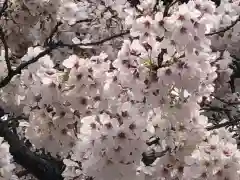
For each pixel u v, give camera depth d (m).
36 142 3.67
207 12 3.24
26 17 4.63
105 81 3.35
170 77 3.05
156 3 3.31
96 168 3.30
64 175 4.08
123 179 3.29
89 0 5.12
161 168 3.56
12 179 3.91
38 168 5.57
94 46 4.76
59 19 4.74
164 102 3.22
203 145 3.62
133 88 3.16
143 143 3.20
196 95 3.41
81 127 3.31
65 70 3.47
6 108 4.50
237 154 3.62
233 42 5.39
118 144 3.15
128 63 3.15
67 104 3.47
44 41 4.90
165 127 3.41
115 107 3.25
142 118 3.20
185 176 3.53
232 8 5.55
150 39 3.10
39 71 3.63
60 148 3.68
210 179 3.57
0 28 4.03
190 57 3.04
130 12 3.36
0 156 3.74
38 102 3.52
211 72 3.47
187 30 2.97
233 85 6.30
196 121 3.53
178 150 3.52
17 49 4.83
